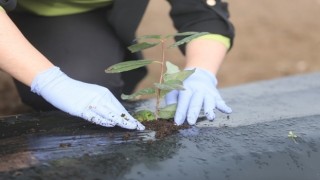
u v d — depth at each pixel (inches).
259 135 51.3
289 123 54.7
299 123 54.7
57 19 73.2
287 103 65.2
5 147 48.3
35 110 73.7
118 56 73.4
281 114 58.9
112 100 53.4
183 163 45.9
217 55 65.9
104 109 52.2
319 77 81.6
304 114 58.7
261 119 56.4
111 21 71.7
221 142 49.5
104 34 73.8
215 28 67.6
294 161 48.6
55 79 53.1
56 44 71.3
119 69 51.4
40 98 71.3
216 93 59.2
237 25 167.2
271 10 182.9
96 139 50.0
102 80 70.9
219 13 68.2
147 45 52.3
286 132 52.2
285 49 150.0
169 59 132.0
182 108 55.6
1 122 55.5
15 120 56.2
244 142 49.9
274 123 54.6
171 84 51.3
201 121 55.7
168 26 157.5
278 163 48.0
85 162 45.2
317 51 149.5
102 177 43.4
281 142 50.2
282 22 172.1
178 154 46.9
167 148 47.8
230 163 46.8
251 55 144.4
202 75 61.4
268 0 192.5
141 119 54.6
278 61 140.9
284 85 77.1
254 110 61.3
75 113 52.4
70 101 52.6
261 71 133.4
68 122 55.0
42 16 72.7
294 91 72.4
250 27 165.9
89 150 47.4
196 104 56.4
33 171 43.8
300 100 66.8
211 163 46.4
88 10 74.7
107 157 46.1
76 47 71.5
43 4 71.7
